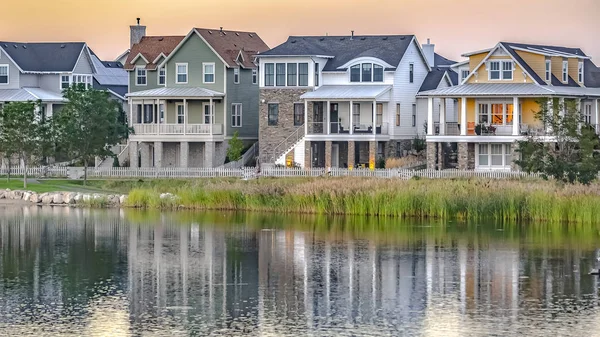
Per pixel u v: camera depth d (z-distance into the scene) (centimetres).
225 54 14288
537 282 7138
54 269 7675
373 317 6316
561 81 12938
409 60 13862
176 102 14388
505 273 7412
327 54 13950
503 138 12312
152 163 14200
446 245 8462
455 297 6769
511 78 12612
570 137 10325
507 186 9812
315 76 13688
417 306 6556
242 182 11119
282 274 7450
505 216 9650
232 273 7500
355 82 13600
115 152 14600
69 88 13000
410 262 7819
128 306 6581
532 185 9850
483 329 6050
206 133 13838
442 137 12569
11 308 6531
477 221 9675
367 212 10138
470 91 12450
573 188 9506
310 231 9231
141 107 14550
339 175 12194
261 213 10475
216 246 8544
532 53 12725
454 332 6000
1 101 14638
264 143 13800
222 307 6556
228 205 10831
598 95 12875
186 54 14412
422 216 9931
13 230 9488
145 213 10681
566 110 10688
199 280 7294
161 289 7025
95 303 6662
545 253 8088
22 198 11900
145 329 6094
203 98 14012
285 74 13738
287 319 6284
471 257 7969
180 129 13875
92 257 8131
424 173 11919
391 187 10125
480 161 12612
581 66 13275
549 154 10294
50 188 12325
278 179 11881
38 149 12675
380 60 13500
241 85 14488
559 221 9456
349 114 13475
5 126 12375
